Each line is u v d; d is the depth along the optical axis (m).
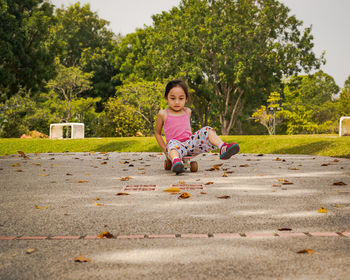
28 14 24.62
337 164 6.67
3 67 22.70
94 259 1.80
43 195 3.66
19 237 2.19
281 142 11.38
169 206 3.04
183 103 5.43
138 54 40.56
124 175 5.28
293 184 4.23
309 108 47.00
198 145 5.18
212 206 3.03
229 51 30.41
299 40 31.81
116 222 2.53
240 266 1.68
